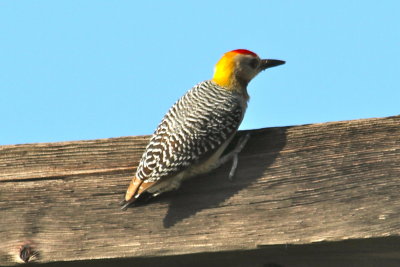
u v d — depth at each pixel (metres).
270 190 9.37
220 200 9.41
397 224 8.88
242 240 9.16
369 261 9.38
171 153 9.52
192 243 9.23
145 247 9.30
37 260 9.41
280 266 9.50
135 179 9.45
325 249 9.22
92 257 9.35
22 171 9.85
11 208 9.68
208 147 9.70
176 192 9.57
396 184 9.12
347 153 9.37
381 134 9.37
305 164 9.42
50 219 9.59
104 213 9.55
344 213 9.09
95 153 9.86
